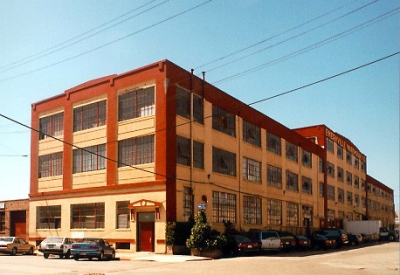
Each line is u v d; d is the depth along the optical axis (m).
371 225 64.06
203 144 39.03
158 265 25.56
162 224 33.81
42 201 43.69
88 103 41.06
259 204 47.97
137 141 36.72
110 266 25.02
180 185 35.50
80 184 40.56
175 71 36.47
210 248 31.88
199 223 32.62
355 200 84.75
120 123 38.03
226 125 43.12
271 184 51.28
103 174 38.75
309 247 43.62
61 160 43.03
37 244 43.41
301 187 59.41
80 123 41.66
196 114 38.66
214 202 39.84
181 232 33.94
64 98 43.28
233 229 40.81
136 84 37.41
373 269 23.42
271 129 52.31
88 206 39.56
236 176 43.72
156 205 34.00
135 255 32.72
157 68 36.03
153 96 36.19
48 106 44.81
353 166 85.38
